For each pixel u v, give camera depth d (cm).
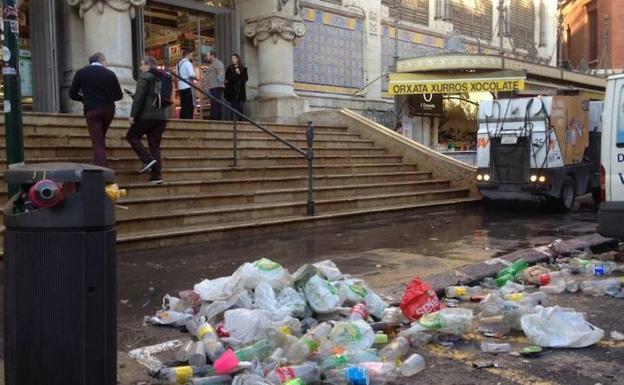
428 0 2359
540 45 2961
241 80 1579
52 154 989
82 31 1405
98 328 304
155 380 390
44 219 296
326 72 1962
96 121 896
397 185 1366
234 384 363
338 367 398
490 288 662
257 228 979
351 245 901
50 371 300
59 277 298
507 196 1322
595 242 898
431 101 2138
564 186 1328
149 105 947
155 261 760
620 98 741
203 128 1319
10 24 436
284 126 1456
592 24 3694
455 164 1487
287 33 1734
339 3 2008
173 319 499
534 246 900
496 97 2056
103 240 305
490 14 2630
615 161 742
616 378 410
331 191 1214
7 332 309
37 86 1374
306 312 494
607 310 577
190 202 973
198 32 1733
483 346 464
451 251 860
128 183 962
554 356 452
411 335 470
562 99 1310
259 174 1185
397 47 2180
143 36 1549
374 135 1611
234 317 443
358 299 515
